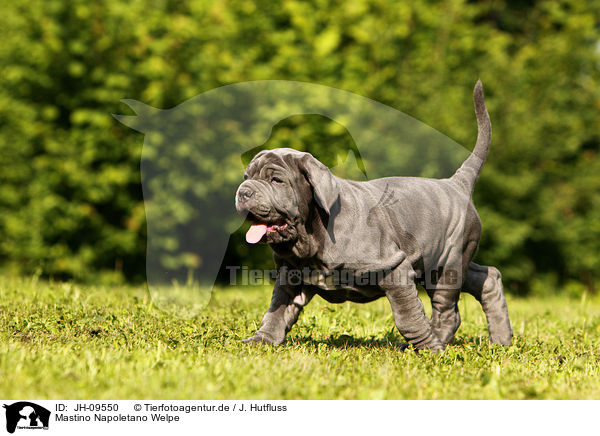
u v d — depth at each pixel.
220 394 4.33
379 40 11.16
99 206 14.42
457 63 14.77
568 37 16.94
